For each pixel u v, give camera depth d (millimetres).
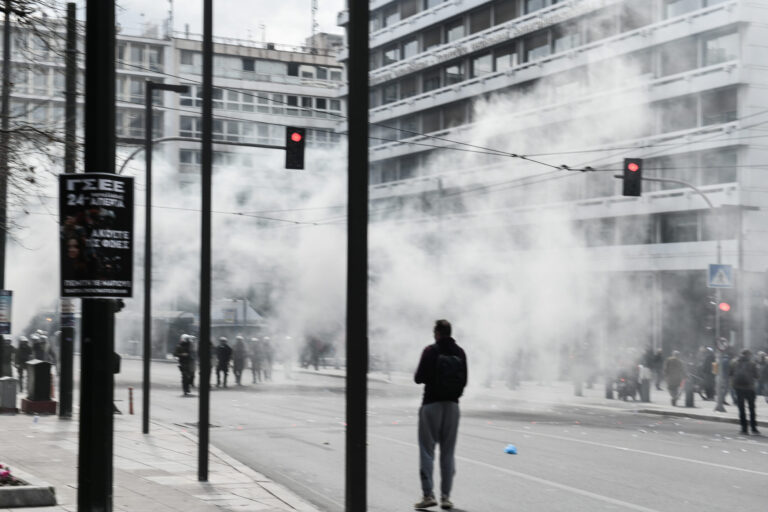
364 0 6301
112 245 7160
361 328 6238
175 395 33406
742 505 11148
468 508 10930
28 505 9758
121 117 89125
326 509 11070
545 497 11695
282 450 17062
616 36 53812
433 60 69938
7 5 11242
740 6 46719
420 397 34375
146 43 90625
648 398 33750
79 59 12195
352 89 6289
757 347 42312
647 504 11180
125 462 14500
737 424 26000
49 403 23609
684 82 49562
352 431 6227
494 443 18203
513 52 63469
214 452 16109
